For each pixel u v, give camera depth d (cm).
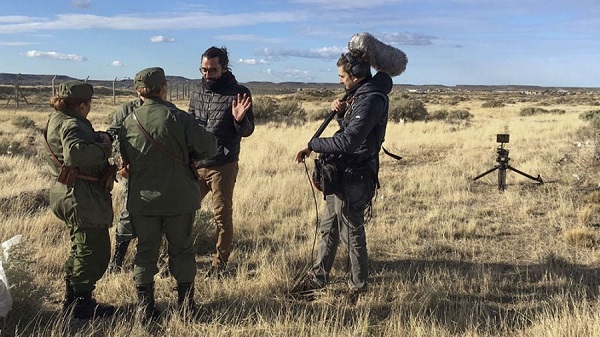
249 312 389
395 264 530
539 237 625
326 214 450
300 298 442
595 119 1739
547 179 959
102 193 378
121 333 352
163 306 416
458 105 6088
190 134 370
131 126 370
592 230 634
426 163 1241
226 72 478
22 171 1022
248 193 792
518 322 388
